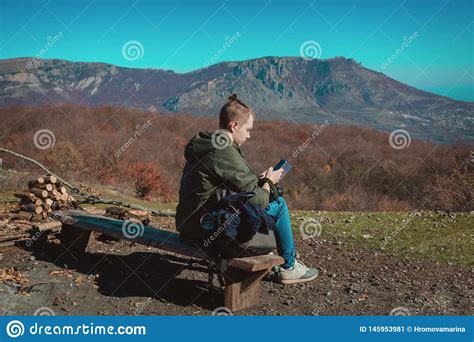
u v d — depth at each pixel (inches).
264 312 163.8
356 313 167.5
